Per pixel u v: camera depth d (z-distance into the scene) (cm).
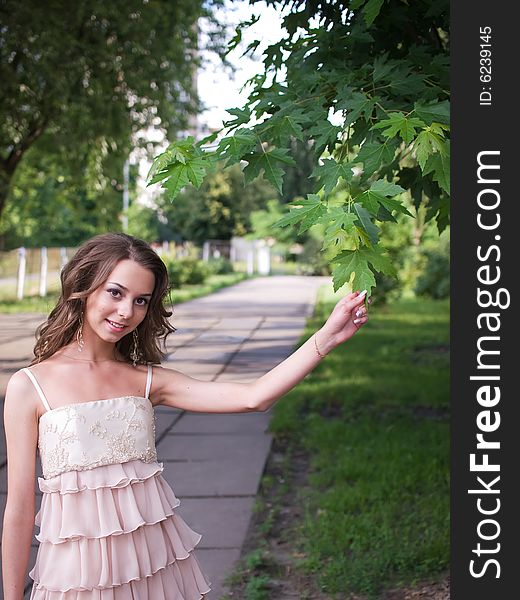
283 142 251
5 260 2394
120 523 219
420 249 2380
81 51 1334
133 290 225
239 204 4647
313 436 686
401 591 387
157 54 1449
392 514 476
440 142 214
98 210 1936
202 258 4272
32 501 223
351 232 203
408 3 317
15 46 1317
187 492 558
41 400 224
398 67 280
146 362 247
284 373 232
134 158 1694
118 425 225
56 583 215
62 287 231
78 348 235
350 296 223
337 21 334
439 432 684
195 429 757
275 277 4094
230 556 442
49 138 1706
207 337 1459
